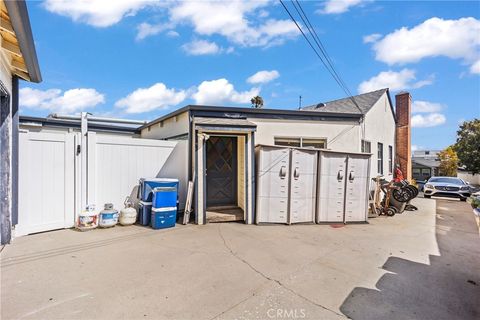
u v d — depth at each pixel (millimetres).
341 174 7430
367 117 10625
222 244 5051
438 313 2895
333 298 3127
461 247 5422
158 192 6098
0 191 4680
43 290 3119
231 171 8250
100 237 5281
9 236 4758
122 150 6668
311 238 5695
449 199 14312
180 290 3201
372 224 7457
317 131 8914
